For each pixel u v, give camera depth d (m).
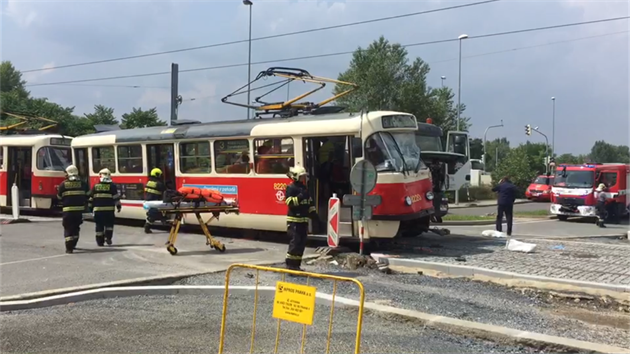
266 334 6.13
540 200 39.34
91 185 17.48
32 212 20.77
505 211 15.88
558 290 8.54
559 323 6.77
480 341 5.96
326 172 12.30
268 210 12.78
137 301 7.60
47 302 7.37
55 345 5.79
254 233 14.02
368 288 8.39
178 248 11.94
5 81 75.25
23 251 11.55
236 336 6.07
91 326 6.45
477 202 35.84
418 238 14.59
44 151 19.22
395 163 11.44
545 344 5.66
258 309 7.17
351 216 11.62
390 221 11.30
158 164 15.49
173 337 6.05
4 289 7.98
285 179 12.45
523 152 44.28
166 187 14.80
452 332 6.19
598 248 12.93
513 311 7.26
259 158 12.95
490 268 9.95
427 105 45.09
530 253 11.95
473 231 17.92
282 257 10.84
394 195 11.25
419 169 12.24
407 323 6.54
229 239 13.63
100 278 8.69
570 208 22.59
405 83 44.09
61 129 35.44
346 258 10.40
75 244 11.39
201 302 7.55
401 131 12.15
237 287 7.97
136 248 11.91
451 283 9.06
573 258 11.30
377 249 12.30
